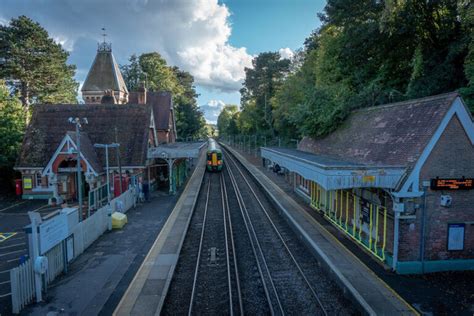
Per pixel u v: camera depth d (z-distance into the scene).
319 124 23.27
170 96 46.09
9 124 31.52
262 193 31.08
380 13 25.22
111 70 45.47
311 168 15.12
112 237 17.45
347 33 27.64
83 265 13.81
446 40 23.67
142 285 11.93
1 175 31.77
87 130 30.72
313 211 22.22
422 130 13.12
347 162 16.14
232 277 13.14
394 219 12.73
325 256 14.02
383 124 16.62
